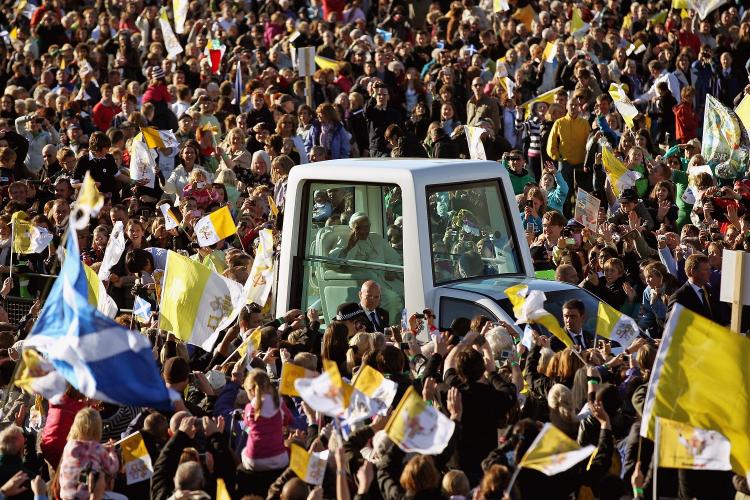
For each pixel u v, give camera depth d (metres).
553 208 30.08
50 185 31.08
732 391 13.98
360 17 50.31
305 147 33.38
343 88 40.09
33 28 50.44
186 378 16.86
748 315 21.12
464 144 33.16
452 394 15.34
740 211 27.19
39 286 24.97
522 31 45.12
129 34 45.56
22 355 15.24
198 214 26.77
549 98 35.88
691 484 14.57
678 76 40.31
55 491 15.16
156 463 15.17
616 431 15.91
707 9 43.66
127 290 24.55
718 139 31.36
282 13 48.78
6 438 15.45
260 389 15.38
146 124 33.84
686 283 21.50
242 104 38.53
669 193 28.78
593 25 45.25
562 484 14.29
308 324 21.05
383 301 22.08
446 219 21.77
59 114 38.38
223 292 20.08
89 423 14.76
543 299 18.52
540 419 17.02
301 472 13.77
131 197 30.31
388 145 34.66
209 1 53.31
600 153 31.36
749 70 40.06
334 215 22.61
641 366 17.02
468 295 20.92
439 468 15.44
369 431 15.50
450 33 45.19
